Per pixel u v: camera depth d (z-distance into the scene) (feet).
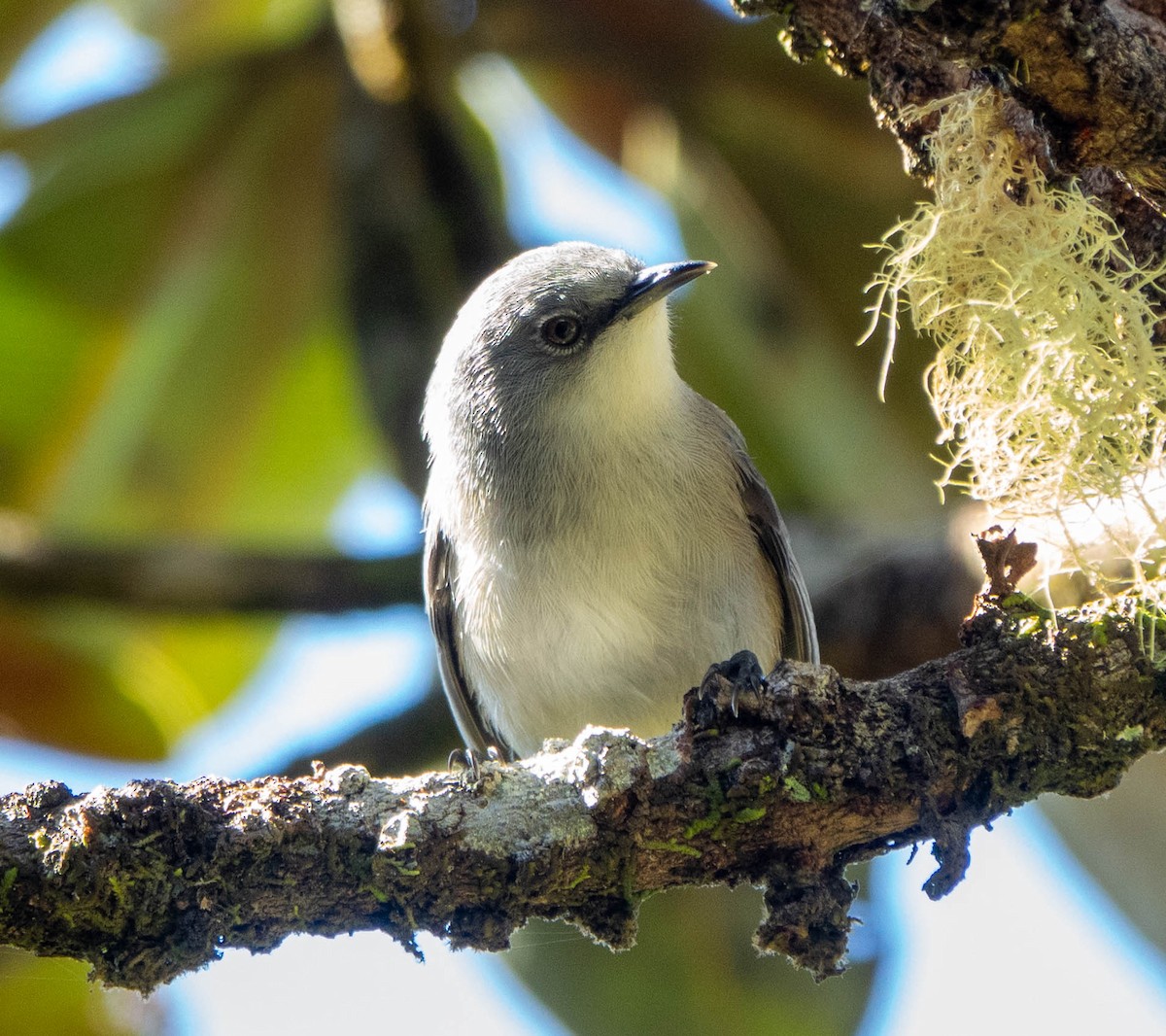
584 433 31.01
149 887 18.08
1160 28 17.53
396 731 36.29
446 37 38.45
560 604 30.83
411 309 38.81
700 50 38.01
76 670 38.52
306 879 18.53
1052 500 20.71
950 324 21.40
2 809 18.28
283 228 41.52
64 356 41.42
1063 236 19.95
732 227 39.17
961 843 19.15
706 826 19.29
